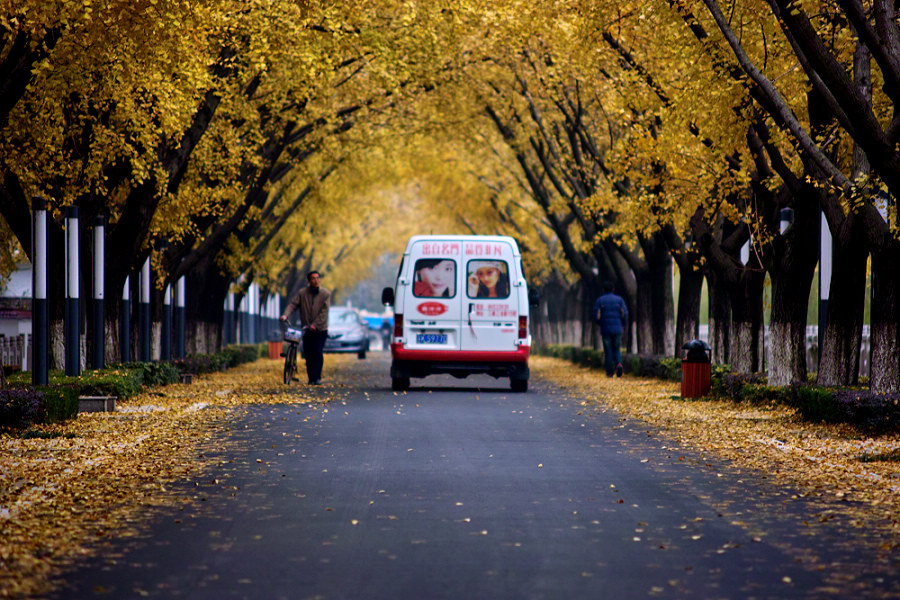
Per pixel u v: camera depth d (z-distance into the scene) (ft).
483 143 275.80
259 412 127.03
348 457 86.69
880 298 111.75
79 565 49.47
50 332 145.79
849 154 129.39
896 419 101.30
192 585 45.70
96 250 148.56
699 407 137.08
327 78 171.22
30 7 102.68
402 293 162.91
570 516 61.21
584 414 126.93
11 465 80.12
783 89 124.06
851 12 89.15
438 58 202.69
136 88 125.80
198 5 117.29
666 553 51.85
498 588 45.06
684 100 127.95
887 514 62.03
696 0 113.29
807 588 45.32
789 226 135.44
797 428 109.50
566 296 370.73
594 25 138.31
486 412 128.47
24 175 129.08
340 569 48.47
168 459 85.15
